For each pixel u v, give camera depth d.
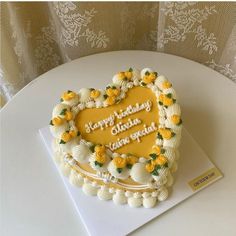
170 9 0.46
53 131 0.39
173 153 0.37
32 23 0.52
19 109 0.48
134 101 0.41
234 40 0.47
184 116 0.46
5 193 0.41
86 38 0.50
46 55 0.58
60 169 0.42
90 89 0.42
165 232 0.38
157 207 0.40
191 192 0.40
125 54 0.53
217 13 0.45
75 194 0.41
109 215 0.39
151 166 0.36
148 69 0.44
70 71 0.51
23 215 0.40
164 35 0.51
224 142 0.44
